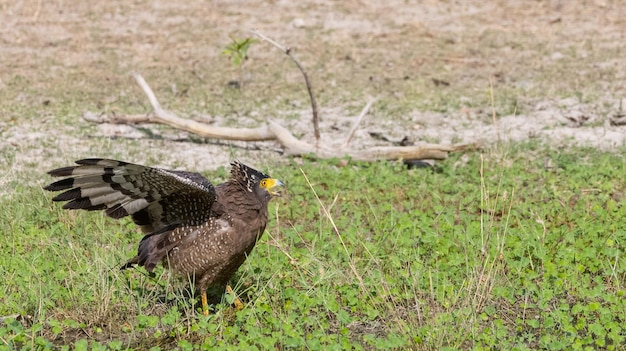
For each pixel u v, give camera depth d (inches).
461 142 631.2
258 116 691.4
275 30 911.0
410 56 834.8
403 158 580.1
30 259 432.1
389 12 968.9
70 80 760.3
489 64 811.4
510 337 375.2
